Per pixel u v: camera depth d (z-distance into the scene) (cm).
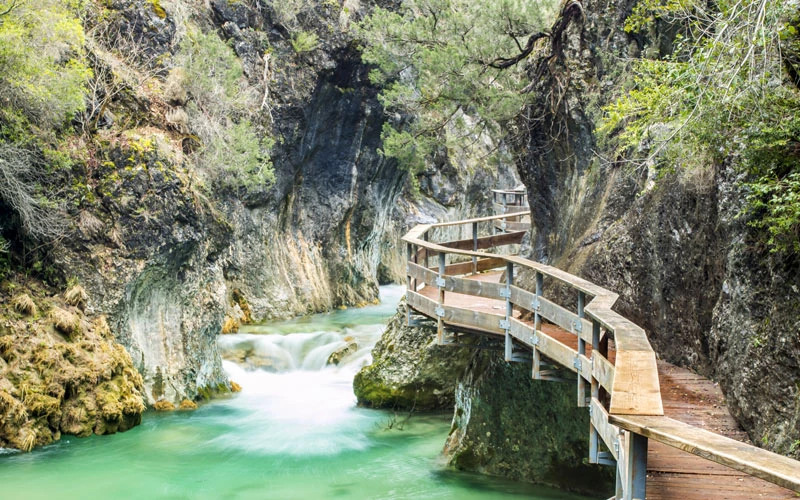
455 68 1581
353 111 2356
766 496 517
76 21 1423
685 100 709
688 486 536
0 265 1295
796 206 595
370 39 1808
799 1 657
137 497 1002
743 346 691
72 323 1288
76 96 1342
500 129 1677
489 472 1082
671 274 923
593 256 1084
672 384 813
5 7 1271
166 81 1731
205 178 1758
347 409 1463
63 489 1017
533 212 1509
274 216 2225
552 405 1025
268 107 2089
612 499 532
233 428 1324
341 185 2445
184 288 1524
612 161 1151
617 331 548
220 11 2047
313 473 1109
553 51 1409
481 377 1109
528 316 1047
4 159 1290
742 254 708
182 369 1484
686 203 891
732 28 670
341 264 2494
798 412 592
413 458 1175
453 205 3431
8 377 1177
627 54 1229
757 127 663
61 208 1366
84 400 1245
